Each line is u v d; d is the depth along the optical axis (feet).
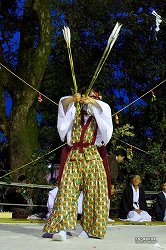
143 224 30.19
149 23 58.80
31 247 14.78
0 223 25.62
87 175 17.20
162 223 32.37
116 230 22.38
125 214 35.86
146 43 61.31
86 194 17.30
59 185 17.25
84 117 17.47
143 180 46.60
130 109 59.82
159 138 50.26
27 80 47.19
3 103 47.80
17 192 37.86
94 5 59.67
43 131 56.85
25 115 46.70
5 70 48.34
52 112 59.00
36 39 51.88
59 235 16.39
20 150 46.03
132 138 58.18
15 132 46.39
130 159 43.88
